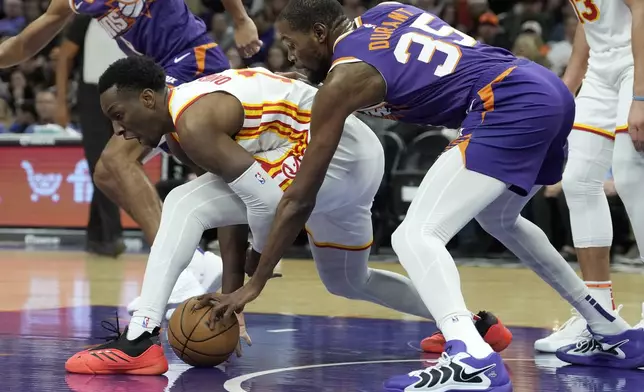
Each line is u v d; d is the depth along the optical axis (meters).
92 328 4.77
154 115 3.65
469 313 3.25
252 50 5.33
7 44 4.93
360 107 3.35
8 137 11.93
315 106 3.32
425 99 3.43
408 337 4.68
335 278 4.19
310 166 3.30
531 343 4.60
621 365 3.88
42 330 4.69
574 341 4.15
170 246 3.62
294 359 3.98
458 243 10.41
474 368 3.13
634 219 4.11
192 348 3.61
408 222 3.33
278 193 3.57
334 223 3.96
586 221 4.34
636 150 3.94
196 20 5.10
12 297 6.28
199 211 3.67
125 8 4.85
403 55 3.40
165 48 4.95
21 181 11.91
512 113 3.33
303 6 3.57
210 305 3.65
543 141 3.37
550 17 12.30
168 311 4.87
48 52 13.52
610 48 4.27
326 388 3.32
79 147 11.60
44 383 3.32
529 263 3.99
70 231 11.73
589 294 3.92
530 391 3.34
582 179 4.32
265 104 3.71
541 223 9.32
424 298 3.25
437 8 12.52
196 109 3.54
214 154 3.51
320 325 5.13
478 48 3.51
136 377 3.49
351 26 3.58
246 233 4.04
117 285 7.14
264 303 6.23
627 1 3.90
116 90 3.62
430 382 3.13
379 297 4.30
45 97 12.05
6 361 3.78
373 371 3.70
